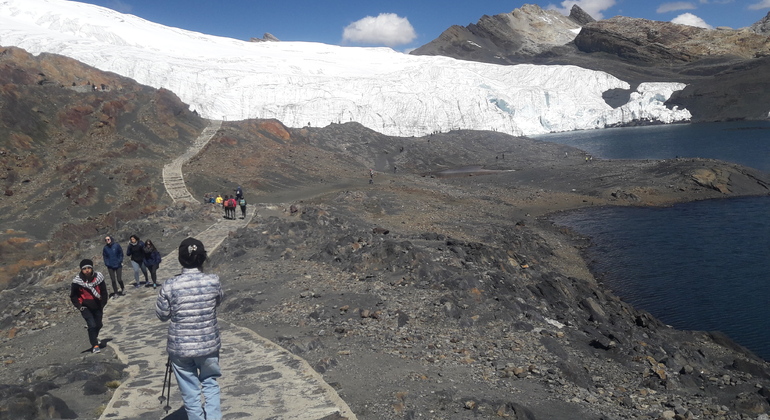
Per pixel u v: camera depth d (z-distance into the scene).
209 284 5.51
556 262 34.28
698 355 16.50
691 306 25.02
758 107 153.88
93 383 8.04
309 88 132.00
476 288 17.66
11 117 52.38
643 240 39.62
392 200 50.59
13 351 12.16
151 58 126.06
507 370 11.05
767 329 21.55
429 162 91.62
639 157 92.00
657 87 177.25
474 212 50.06
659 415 9.98
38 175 48.59
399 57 196.88
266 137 74.06
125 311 14.72
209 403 5.57
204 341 5.41
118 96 65.38
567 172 74.19
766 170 69.62
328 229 28.81
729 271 30.22
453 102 138.25
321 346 10.95
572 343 14.55
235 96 124.12
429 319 14.42
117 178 49.56
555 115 162.75
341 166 72.31
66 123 56.72
